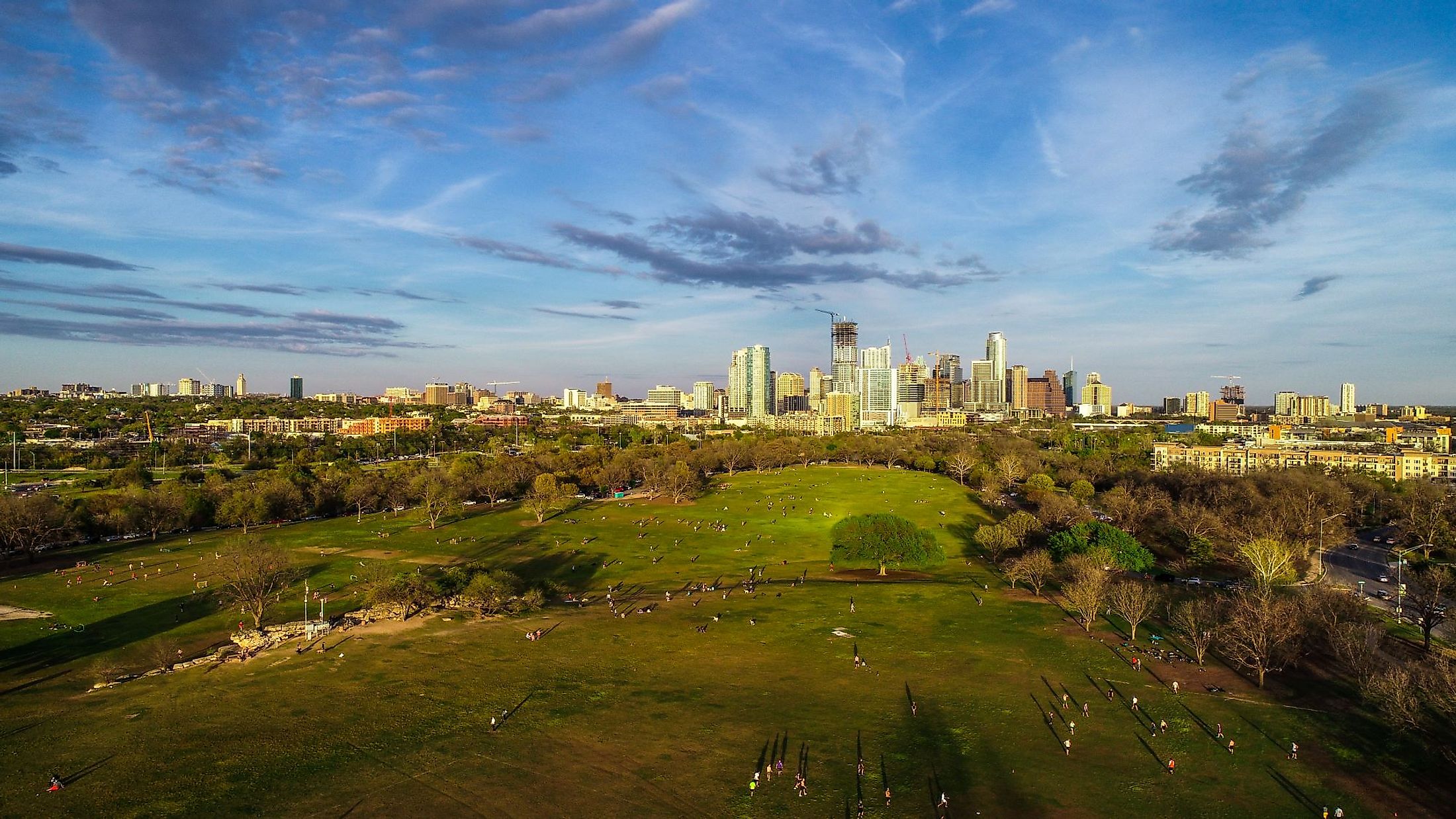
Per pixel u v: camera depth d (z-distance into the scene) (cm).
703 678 10388
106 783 7419
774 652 11494
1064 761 8056
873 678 10444
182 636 12144
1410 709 8175
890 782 7600
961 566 18550
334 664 10688
